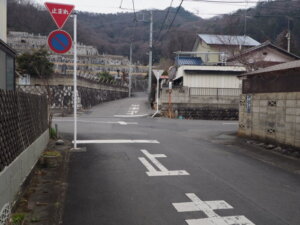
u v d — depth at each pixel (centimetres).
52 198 432
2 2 859
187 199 430
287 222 360
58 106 2158
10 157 373
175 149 823
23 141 462
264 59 2327
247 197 445
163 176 549
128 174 558
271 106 894
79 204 408
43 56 2064
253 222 357
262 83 951
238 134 1117
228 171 598
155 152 771
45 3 686
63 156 704
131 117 1847
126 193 453
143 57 5688
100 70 5188
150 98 2695
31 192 455
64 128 1225
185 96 2009
